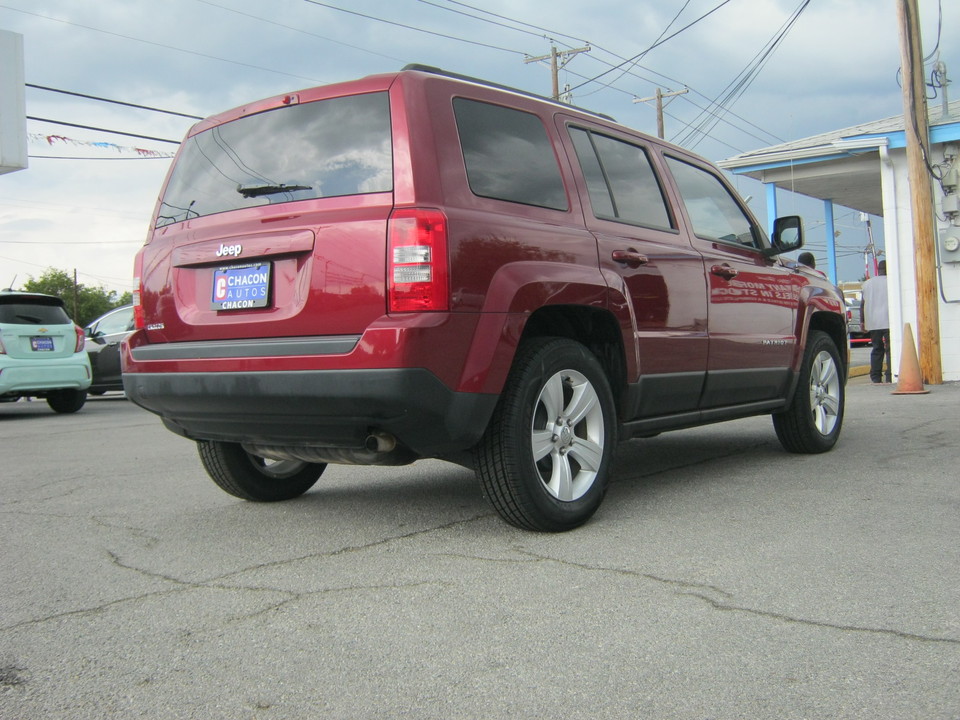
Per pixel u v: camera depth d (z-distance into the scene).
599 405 3.96
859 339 24.09
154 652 2.55
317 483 5.28
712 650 2.44
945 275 12.21
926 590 2.89
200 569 3.42
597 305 3.92
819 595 2.87
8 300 11.30
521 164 3.87
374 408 3.24
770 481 4.87
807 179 14.45
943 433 6.57
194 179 4.10
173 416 3.97
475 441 3.44
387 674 2.35
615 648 2.47
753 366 5.16
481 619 2.73
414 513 4.29
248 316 3.59
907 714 2.04
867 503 4.23
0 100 15.08
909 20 11.29
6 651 2.59
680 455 5.97
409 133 3.45
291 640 2.61
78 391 12.25
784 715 2.05
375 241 3.29
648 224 4.55
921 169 11.36
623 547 3.52
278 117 3.85
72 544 3.91
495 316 3.42
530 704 2.15
